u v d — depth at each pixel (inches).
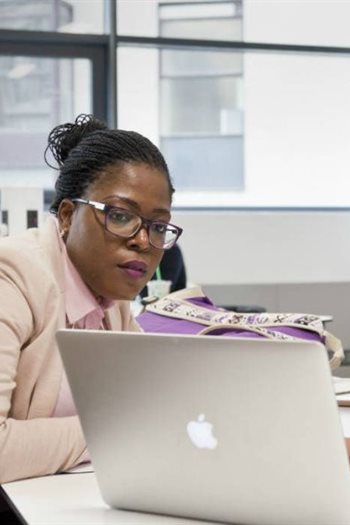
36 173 254.7
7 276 65.4
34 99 253.9
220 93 263.7
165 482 51.8
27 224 133.6
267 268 265.1
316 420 45.7
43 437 61.6
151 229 68.0
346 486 46.0
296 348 45.1
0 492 59.8
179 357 48.6
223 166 265.9
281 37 263.3
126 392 51.1
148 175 67.7
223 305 240.1
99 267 68.6
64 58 255.0
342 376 109.0
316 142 266.8
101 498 56.7
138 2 255.3
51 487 59.2
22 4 249.4
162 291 151.1
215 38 260.4
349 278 271.1
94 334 50.8
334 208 269.4
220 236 261.9
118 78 256.2
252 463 48.2
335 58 266.2
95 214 67.6
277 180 267.0
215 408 48.4
